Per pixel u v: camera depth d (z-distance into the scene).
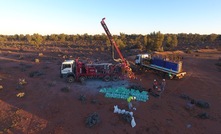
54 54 51.19
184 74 28.33
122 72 24.30
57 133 13.72
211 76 29.70
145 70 30.19
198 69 33.66
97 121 14.74
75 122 14.95
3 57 44.19
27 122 14.98
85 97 18.53
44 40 107.38
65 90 20.45
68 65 23.23
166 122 15.39
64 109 16.69
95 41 99.00
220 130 15.03
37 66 33.84
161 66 28.55
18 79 24.89
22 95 19.14
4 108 17.00
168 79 26.83
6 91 20.62
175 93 21.75
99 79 25.17
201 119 16.39
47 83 23.22
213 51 55.22
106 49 63.12
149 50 52.31
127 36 116.38
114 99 18.62
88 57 47.00
